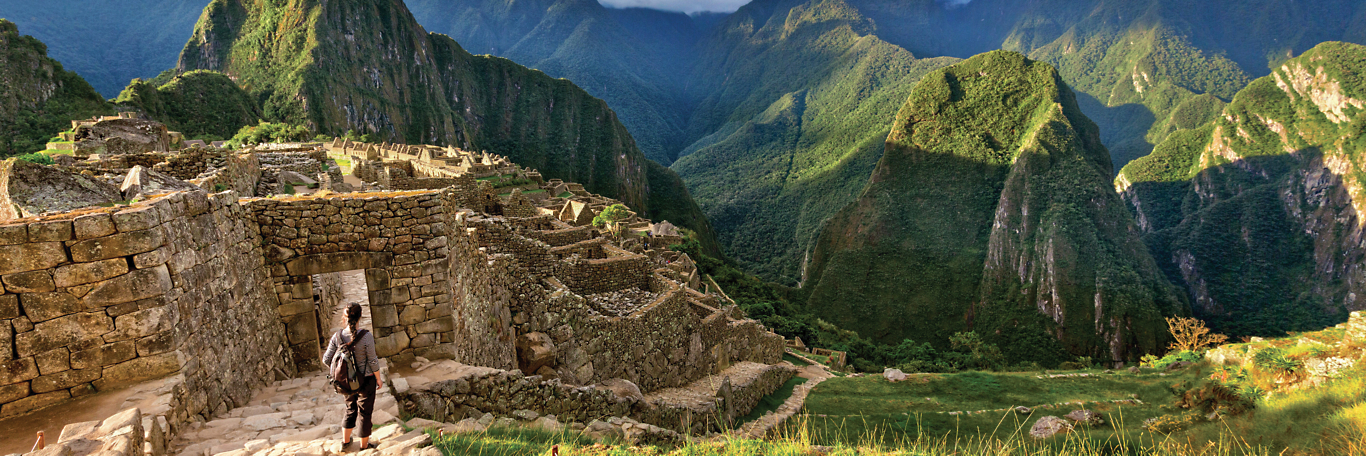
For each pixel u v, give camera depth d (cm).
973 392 2288
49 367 596
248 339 838
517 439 787
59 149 4294
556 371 1495
